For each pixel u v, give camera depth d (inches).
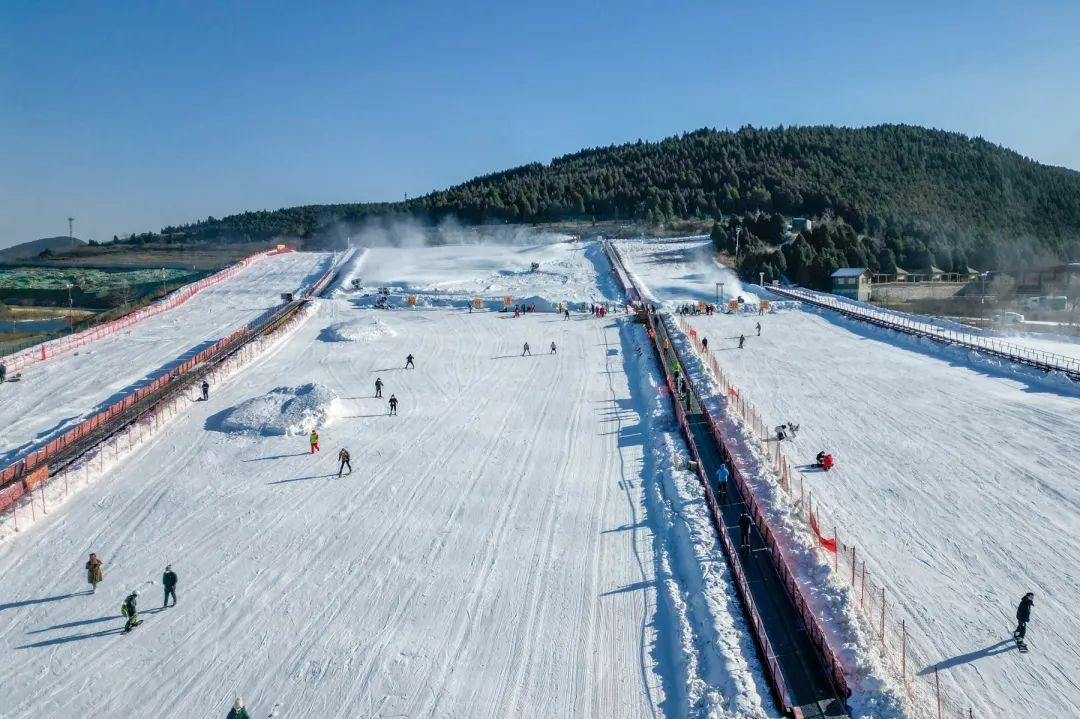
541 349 2122.3
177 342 2229.3
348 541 938.1
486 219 6540.4
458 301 2903.5
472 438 1339.8
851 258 3843.5
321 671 679.7
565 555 886.4
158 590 828.6
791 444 1251.8
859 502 1013.8
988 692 633.6
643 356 1910.7
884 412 1427.2
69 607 796.0
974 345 1916.8
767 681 620.7
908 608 759.7
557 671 669.9
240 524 992.9
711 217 5856.3
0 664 701.3
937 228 5007.4
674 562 855.1
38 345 2105.1
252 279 3543.3
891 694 581.6
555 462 1208.2
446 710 622.8
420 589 818.2
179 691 658.2
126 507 1052.5
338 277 3592.5
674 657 682.2
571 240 4936.0
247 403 1494.8
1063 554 866.8
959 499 1019.3
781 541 858.8
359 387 1720.0
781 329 2359.7
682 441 1238.9
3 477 1073.5
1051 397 1489.9
